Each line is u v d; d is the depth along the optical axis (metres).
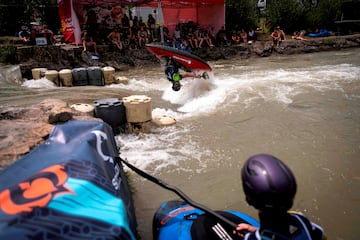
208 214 2.38
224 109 7.21
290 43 18.61
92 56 13.95
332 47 19.36
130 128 5.67
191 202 2.58
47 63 12.27
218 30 19.44
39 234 1.57
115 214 1.90
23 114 4.68
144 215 3.43
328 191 3.77
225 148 5.08
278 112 6.81
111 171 2.62
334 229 3.13
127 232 1.82
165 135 5.69
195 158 4.74
